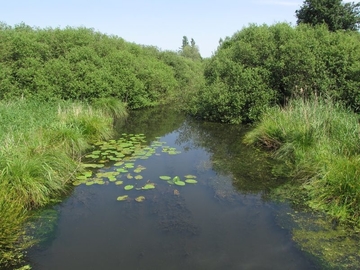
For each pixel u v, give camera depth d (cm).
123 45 2108
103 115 1300
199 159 862
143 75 1895
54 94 1360
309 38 1212
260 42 1304
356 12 1714
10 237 450
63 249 440
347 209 520
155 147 989
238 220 527
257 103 1248
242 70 1312
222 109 1345
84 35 1706
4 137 703
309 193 598
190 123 1428
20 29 1602
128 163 800
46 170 614
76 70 1477
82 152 866
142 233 485
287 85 1220
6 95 1268
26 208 544
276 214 543
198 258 423
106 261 414
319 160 669
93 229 495
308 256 423
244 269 400
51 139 794
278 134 891
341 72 1116
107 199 601
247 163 816
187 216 541
